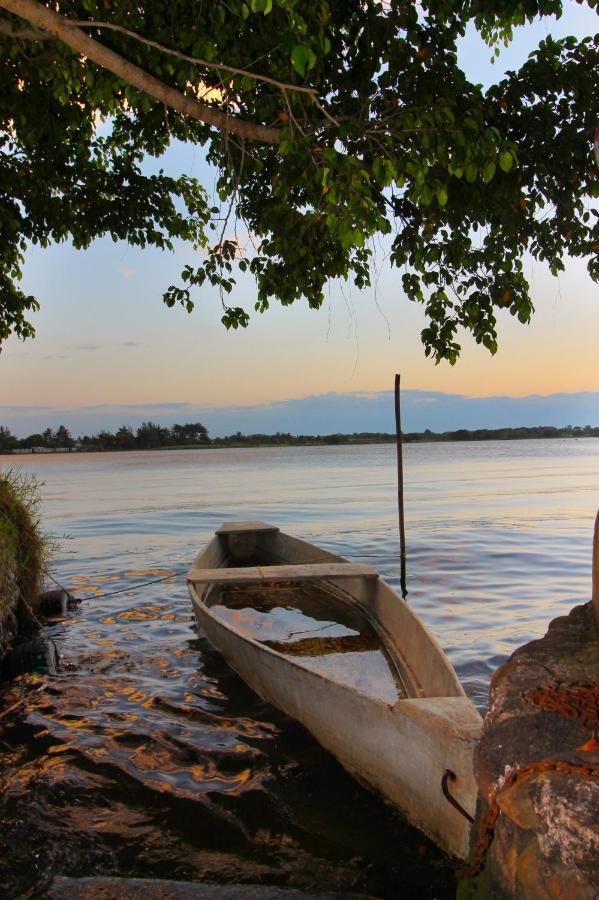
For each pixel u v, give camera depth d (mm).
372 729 3770
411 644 5551
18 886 3201
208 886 3098
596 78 5520
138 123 7344
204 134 7023
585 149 5637
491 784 2221
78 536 16062
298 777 4172
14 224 7305
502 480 37844
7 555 6969
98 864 3393
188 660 6469
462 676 6047
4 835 3604
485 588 9766
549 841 1938
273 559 10281
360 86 4902
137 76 4309
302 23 3379
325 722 4340
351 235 4047
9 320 9219
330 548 13727
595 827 1848
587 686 2268
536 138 5672
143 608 8688
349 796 3939
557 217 6020
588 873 1803
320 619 7207
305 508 22703
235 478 45531
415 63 4957
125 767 4344
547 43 5559
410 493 28922
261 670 5234
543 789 2012
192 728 4898
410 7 4742
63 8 4801
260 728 4867
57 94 5555
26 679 5965
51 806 3902
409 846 3443
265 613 7477
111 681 5918
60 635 7414
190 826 3713
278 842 3547
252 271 7184
